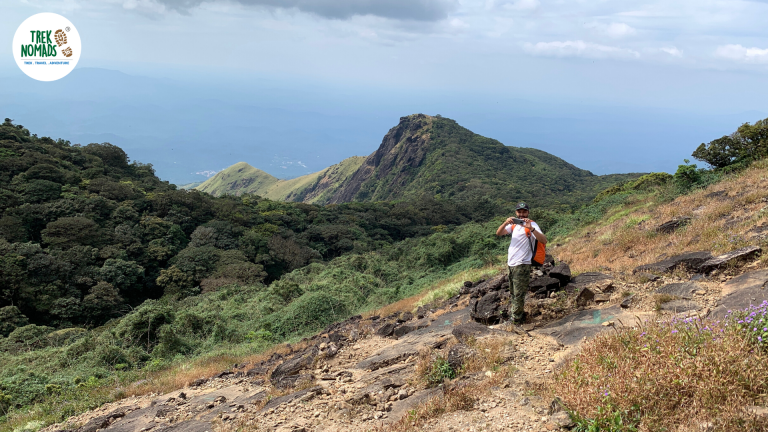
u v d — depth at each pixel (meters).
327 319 15.67
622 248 10.02
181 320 16.27
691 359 3.33
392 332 8.22
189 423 5.91
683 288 5.89
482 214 84.81
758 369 3.07
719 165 16.94
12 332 21.23
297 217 64.81
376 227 72.06
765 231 6.84
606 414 3.08
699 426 2.77
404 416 4.32
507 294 7.41
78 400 8.70
